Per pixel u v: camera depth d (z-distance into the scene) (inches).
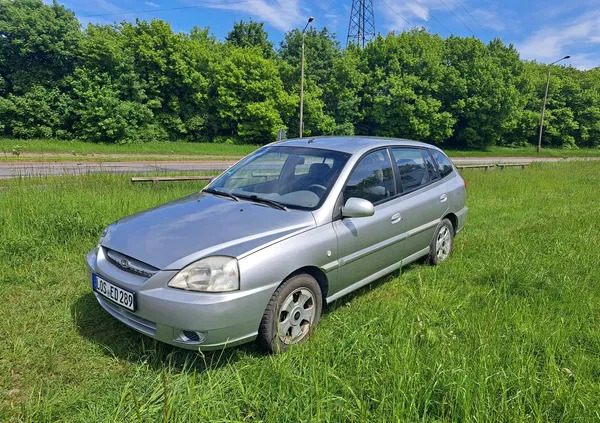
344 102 1691.7
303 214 130.6
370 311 142.3
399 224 163.2
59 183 341.1
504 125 1825.8
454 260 202.1
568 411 91.6
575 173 712.4
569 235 254.5
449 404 93.4
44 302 145.5
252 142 1540.4
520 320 132.6
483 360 104.0
